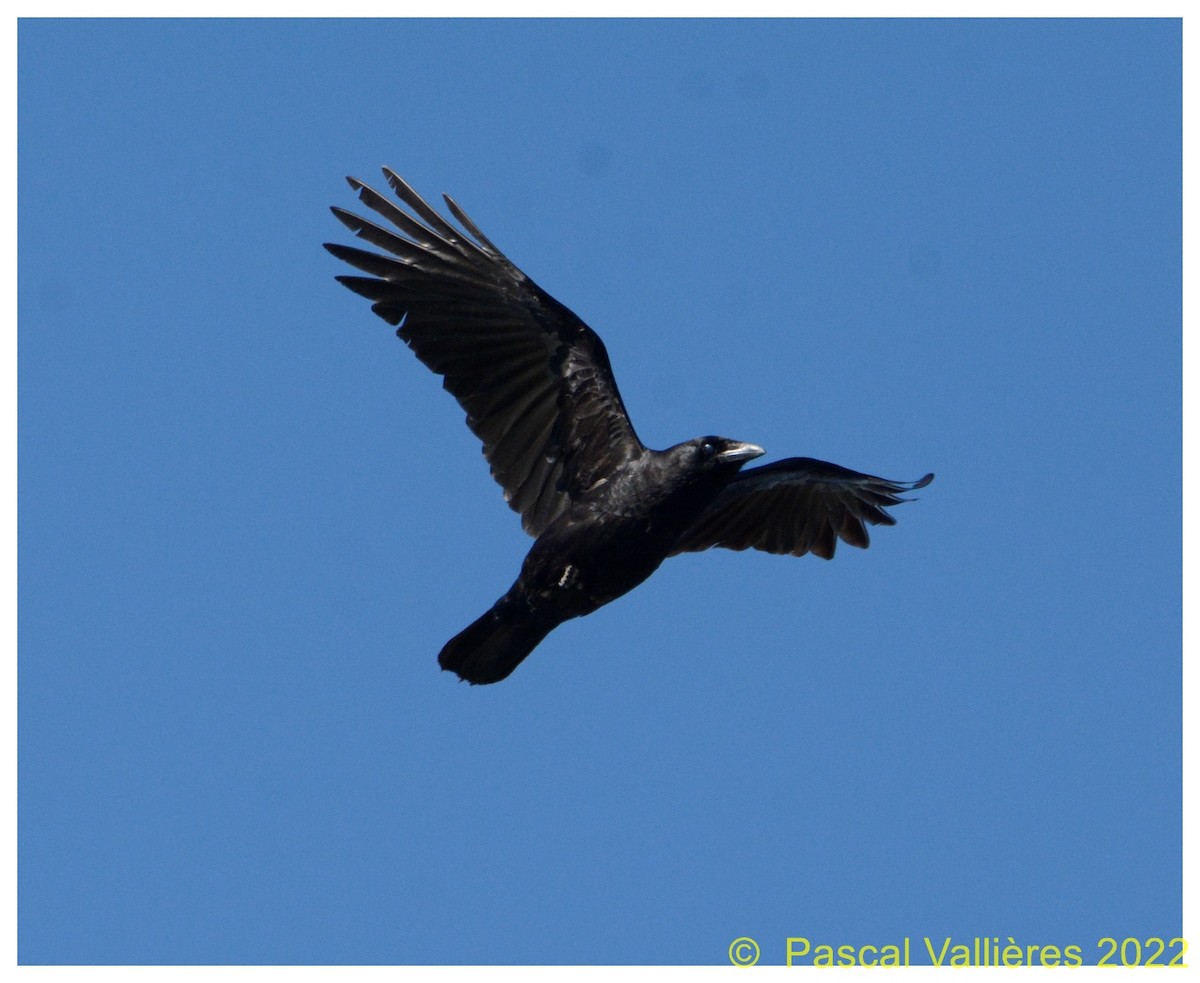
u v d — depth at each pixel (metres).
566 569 16.02
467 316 16.66
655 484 15.95
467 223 16.59
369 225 16.52
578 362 16.62
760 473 17.88
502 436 16.67
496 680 16.50
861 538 18.70
